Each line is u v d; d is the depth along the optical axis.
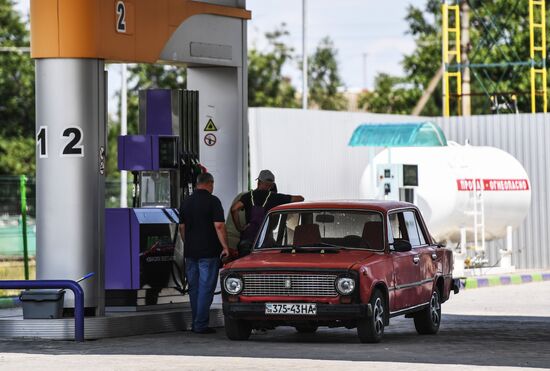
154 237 34.88
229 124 38.62
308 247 31.81
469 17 137.25
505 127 66.56
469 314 41.44
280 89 147.62
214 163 38.78
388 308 31.22
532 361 26.91
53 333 31.75
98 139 33.38
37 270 33.41
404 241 32.12
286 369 25.33
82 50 32.97
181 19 36.06
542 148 65.75
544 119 65.75
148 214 34.84
